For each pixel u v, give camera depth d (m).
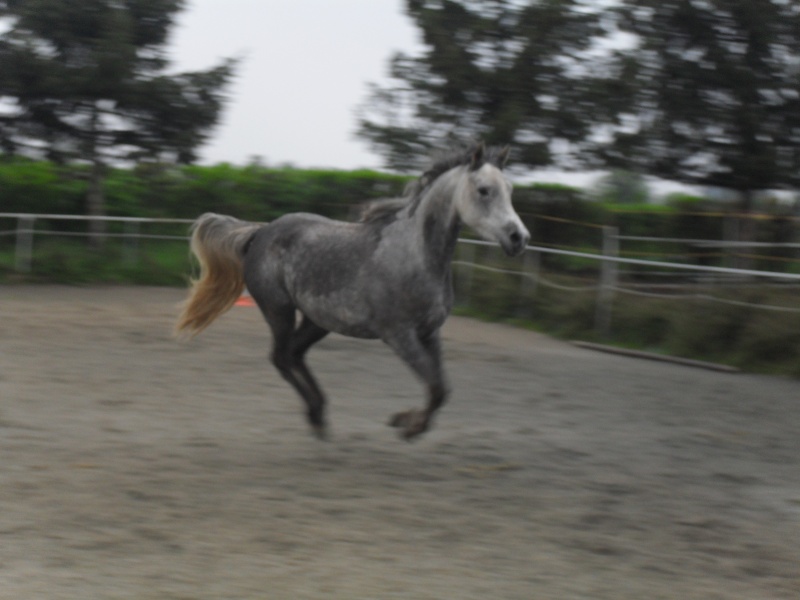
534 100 13.23
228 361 8.48
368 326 5.29
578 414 7.02
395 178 17.22
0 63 13.87
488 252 13.45
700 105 12.88
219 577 3.62
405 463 5.45
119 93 14.33
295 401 7.04
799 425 6.93
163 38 14.89
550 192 14.79
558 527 4.41
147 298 12.92
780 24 12.60
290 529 4.20
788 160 13.17
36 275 14.12
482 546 4.09
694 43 12.98
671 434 6.50
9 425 5.85
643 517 4.63
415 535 4.20
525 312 12.23
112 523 4.19
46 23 14.01
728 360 9.56
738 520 4.66
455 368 8.72
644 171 13.80
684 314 10.27
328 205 17.06
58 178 16.20
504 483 5.11
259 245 5.88
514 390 7.81
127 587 3.50
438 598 3.50
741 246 13.13
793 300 9.76
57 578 3.55
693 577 3.86
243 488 4.80
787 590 3.77
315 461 5.40
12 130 14.72
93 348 8.80
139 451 5.43
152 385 7.35
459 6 13.39
